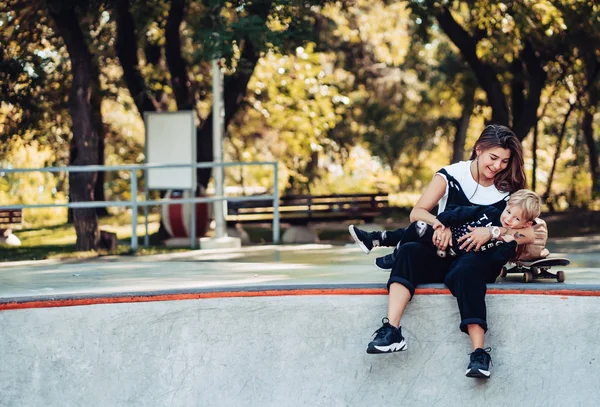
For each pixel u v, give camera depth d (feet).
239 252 36.37
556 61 71.92
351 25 81.82
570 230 57.00
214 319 19.42
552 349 18.90
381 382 19.15
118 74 71.46
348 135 112.37
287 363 19.36
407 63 109.91
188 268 27.66
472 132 138.41
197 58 41.70
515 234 18.98
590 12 56.29
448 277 18.62
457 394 18.95
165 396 19.24
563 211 81.46
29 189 99.91
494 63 68.33
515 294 18.92
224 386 19.34
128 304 19.33
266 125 85.87
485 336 18.94
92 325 19.21
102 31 60.39
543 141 140.67
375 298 19.24
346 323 19.27
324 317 19.33
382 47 85.71
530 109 67.00
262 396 19.27
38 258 36.22
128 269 27.55
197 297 19.44
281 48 43.70
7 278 25.20
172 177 44.57
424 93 115.55
